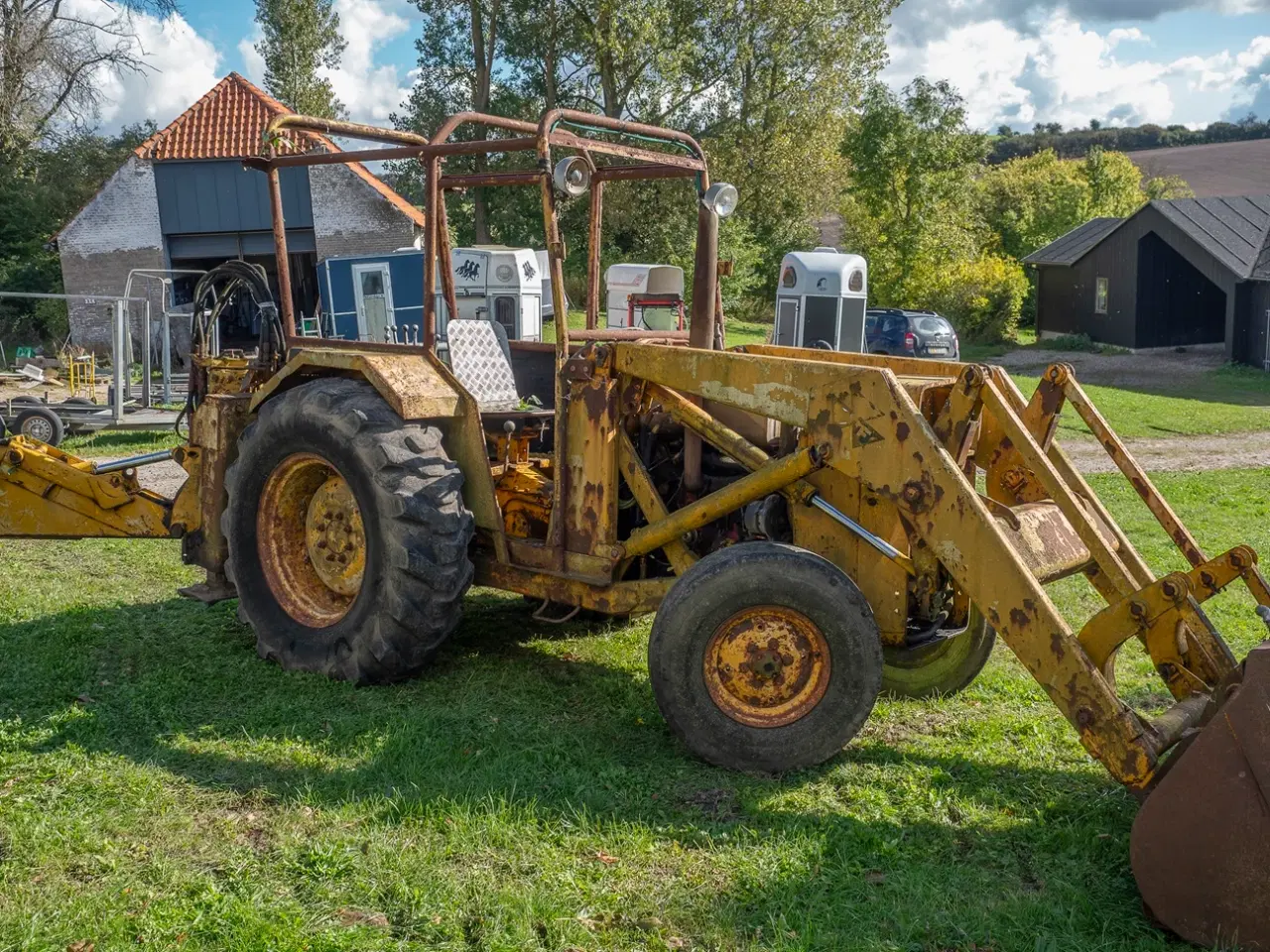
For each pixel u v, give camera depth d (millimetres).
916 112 34438
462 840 3439
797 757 3988
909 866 3357
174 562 7219
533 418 5285
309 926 2941
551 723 4500
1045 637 3570
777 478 4227
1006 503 4641
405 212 25625
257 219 25828
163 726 4414
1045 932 2977
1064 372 4578
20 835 3424
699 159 5496
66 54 30828
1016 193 46688
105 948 2832
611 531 4723
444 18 35781
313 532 5246
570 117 4738
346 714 4516
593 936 2943
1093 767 4148
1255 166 76875
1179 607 3646
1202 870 2941
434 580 4691
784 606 3980
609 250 32500
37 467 6000
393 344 5234
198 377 6332
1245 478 11789
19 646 5344
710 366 4379
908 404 3877
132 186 25438
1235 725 2912
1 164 32969
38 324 29891
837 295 16484
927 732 4531
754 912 3088
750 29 34844
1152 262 31078
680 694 4047
